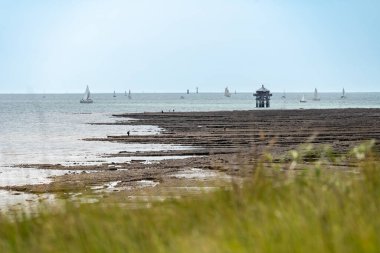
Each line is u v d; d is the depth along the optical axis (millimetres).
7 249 13578
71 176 60688
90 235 13039
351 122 160375
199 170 64562
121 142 106688
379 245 10133
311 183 16422
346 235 10828
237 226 12516
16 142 108312
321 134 117125
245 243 11227
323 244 10320
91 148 95750
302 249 10328
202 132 128500
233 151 87188
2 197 47188
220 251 10719
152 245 11891
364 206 13305
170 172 63406
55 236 13695
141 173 62656
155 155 83438
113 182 56625
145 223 14102
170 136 116375
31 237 14258
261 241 10922
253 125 151125
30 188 51719
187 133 125500
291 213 12570
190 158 77875
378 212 12641
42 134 128250
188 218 14617
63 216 15984
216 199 16453
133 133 129375
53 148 96000
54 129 146125
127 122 174250
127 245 12156
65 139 114375
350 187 15617
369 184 15539
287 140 104250
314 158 59719
